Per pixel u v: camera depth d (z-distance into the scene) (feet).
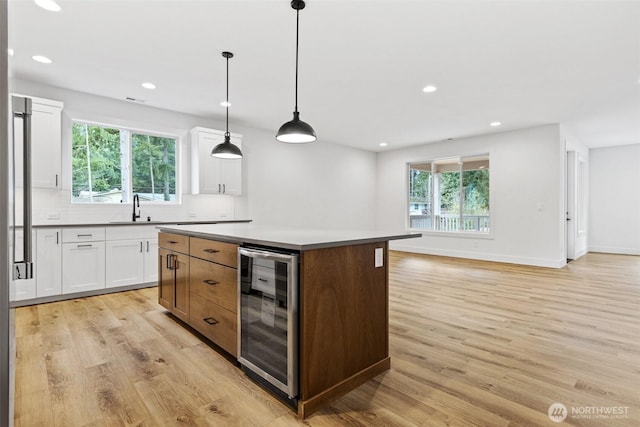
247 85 12.48
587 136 21.02
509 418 5.25
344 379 6.10
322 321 5.73
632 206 23.65
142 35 8.91
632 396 5.84
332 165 23.40
